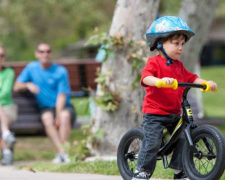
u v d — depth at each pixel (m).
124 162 10.26
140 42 14.34
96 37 14.50
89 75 21.28
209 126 8.90
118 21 14.51
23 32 41.75
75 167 13.25
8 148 16.75
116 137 14.74
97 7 57.25
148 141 9.21
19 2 38.75
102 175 12.12
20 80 18.64
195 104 21.11
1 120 16.81
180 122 9.27
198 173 9.04
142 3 14.40
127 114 14.66
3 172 13.88
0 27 41.12
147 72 9.17
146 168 9.20
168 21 9.21
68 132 17.78
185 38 9.41
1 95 17.36
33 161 17.56
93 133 15.09
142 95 14.66
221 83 56.59
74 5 39.69
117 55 14.56
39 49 18.38
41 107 18.42
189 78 9.70
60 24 74.94
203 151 9.30
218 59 99.06
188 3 20.16
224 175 10.43
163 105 9.24
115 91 14.60
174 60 9.50
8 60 62.53
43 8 38.62
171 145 9.53
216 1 20.36
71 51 81.00
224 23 90.81
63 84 18.28
